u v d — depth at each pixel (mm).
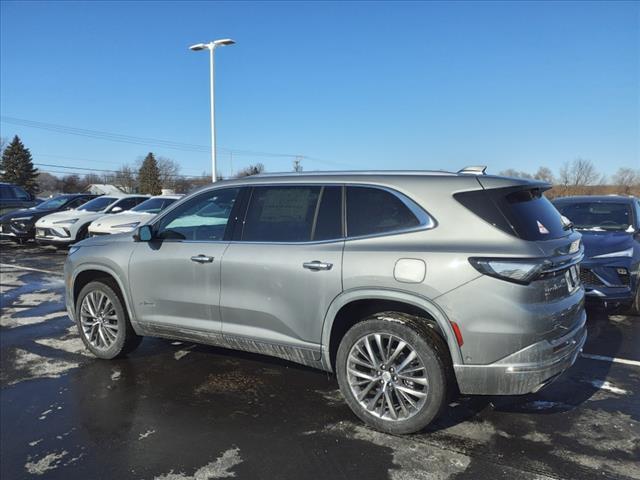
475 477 2971
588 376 4551
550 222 3559
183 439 3477
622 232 6957
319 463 3146
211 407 3973
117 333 4938
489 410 3867
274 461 3176
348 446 3342
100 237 5207
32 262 12359
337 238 3703
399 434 3465
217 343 4332
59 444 3443
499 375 3150
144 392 4281
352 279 3508
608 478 2953
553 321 3191
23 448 3402
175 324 4473
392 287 3373
